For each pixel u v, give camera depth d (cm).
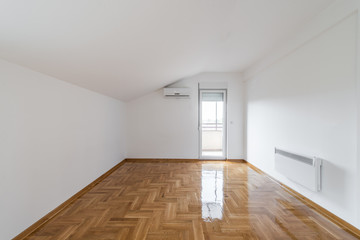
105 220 238
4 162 181
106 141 437
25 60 193
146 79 430
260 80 464
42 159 232
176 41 281
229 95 586
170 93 573
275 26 297
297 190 318
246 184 373
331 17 241
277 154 359
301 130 307
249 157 533
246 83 561
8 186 185
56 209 256
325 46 258
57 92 262
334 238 204
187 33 266
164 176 425
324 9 252
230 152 586
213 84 586
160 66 374
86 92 343
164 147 592
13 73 192
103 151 420
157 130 592
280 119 371
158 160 587
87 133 347
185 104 589
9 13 130
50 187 246
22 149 202
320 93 267
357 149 207
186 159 591
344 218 228
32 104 217
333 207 244
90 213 255
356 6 207
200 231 216
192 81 586
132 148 595
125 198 304
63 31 168
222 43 355
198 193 326
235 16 265
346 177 226
